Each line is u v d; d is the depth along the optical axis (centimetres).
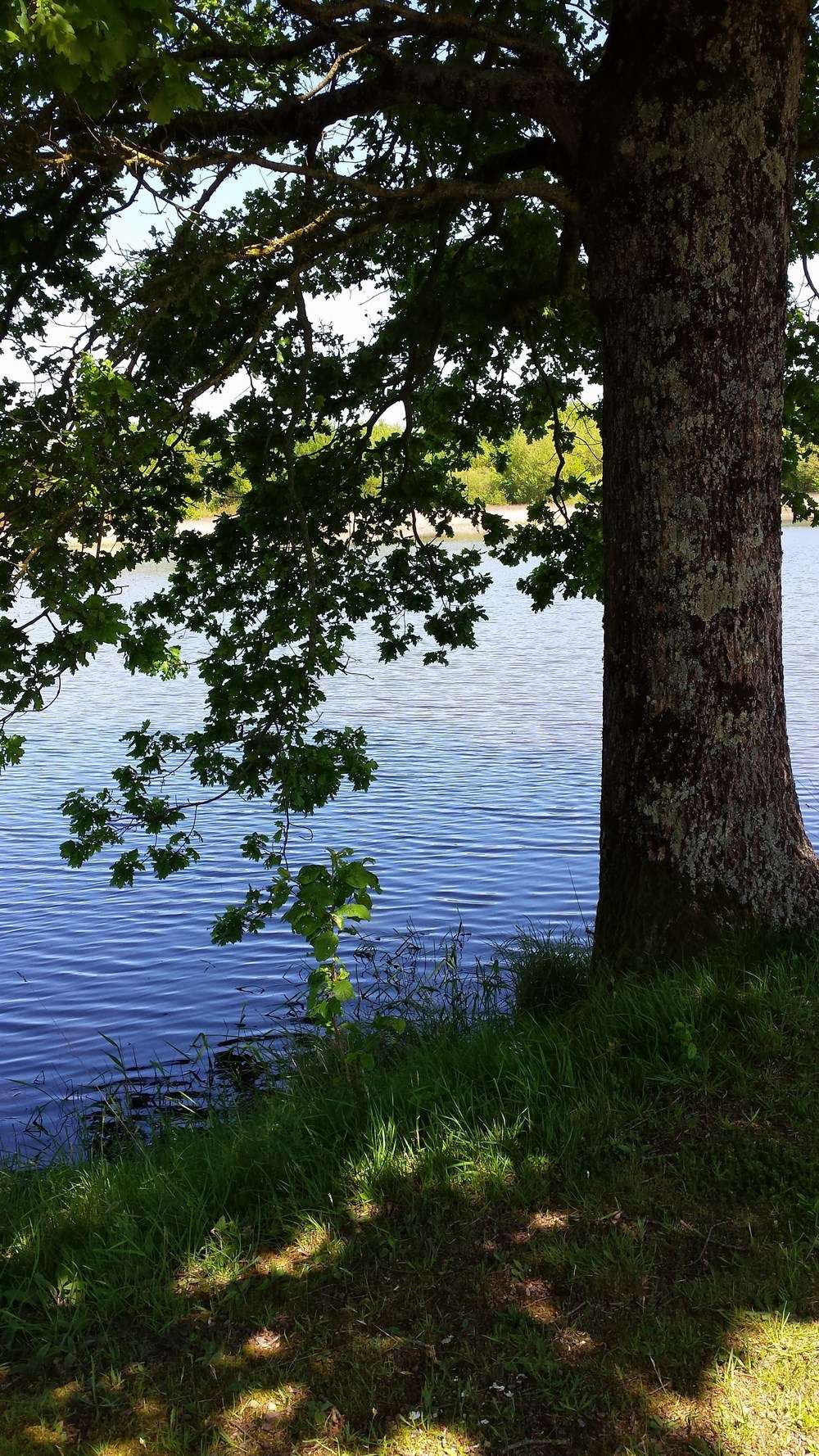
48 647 592
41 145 576
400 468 1012
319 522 924
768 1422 319
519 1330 362
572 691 2875
